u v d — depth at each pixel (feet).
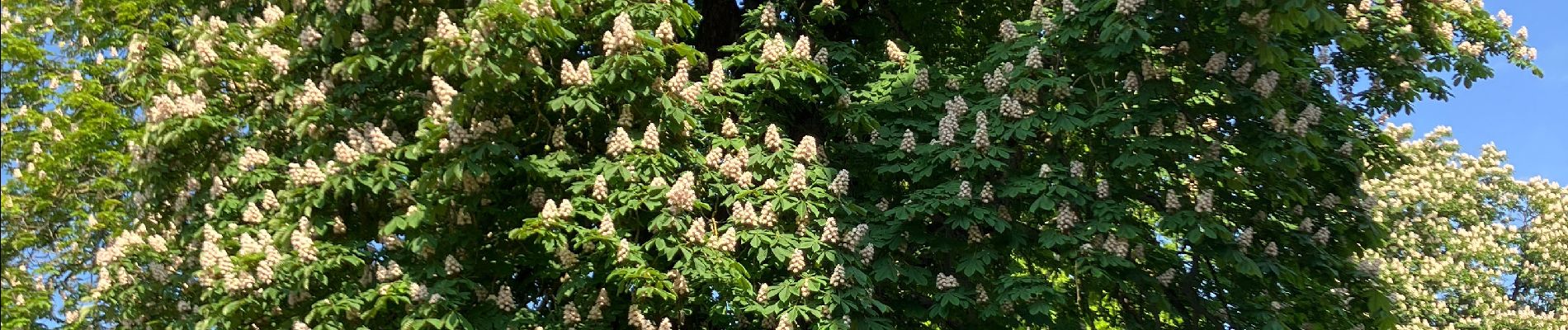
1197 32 36.91
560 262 33.55
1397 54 43.91
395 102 34.58
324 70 35.83
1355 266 42.09
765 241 32.24
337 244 32.50
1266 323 38.65
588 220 32.30
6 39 42.96
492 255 34.19
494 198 33.58
